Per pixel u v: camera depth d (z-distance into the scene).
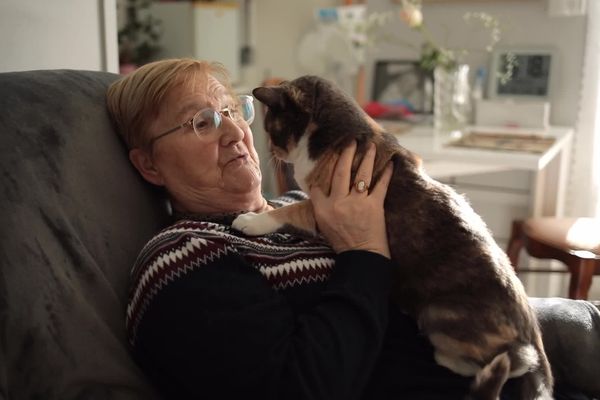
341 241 1.09
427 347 1.07
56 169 1.01
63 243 0.96
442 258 1.05
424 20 2.74
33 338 0.85
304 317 1.00
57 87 1.12
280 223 1.12
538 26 2.58
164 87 1.15
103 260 1.05
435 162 2.18
